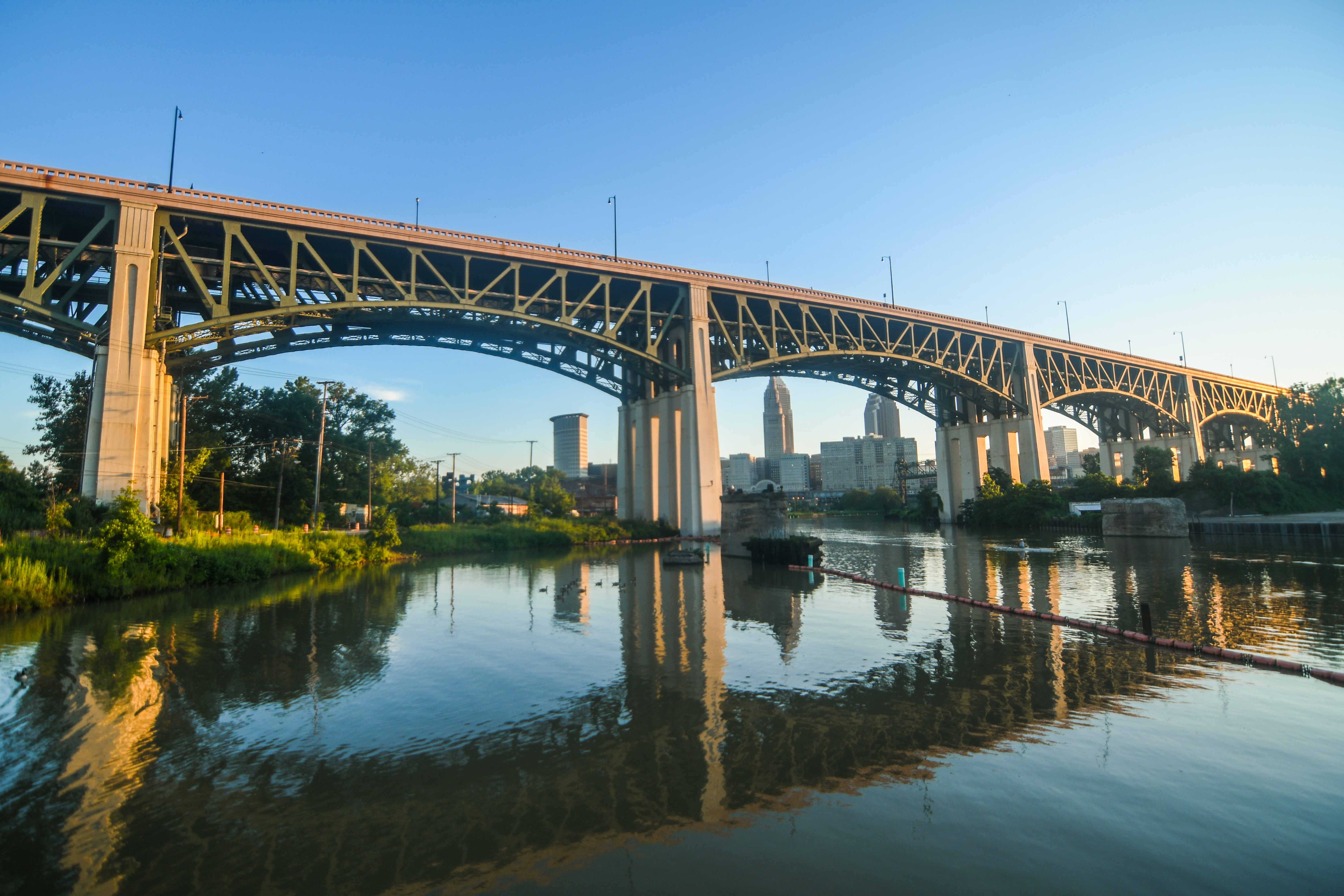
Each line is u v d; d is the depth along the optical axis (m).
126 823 7.81
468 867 6.77
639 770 9.15
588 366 65.19
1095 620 19.08
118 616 21.66
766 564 37.72
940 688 12.61
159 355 38.03
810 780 8.71
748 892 6.23
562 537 58.06
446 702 12.30
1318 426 84.44
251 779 9.03
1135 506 59.88
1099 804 7.88
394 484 80.19
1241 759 9.09
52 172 34.62
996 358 86.12
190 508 41.38
